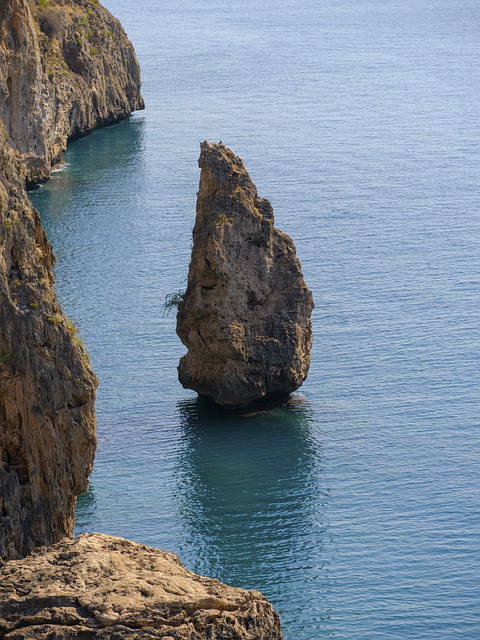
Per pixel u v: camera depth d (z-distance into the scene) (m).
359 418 101.44
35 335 55.66
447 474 91.19
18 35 174.25
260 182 195.88
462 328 123.94
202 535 82.19
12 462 56.50
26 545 55.75
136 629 32.00
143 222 166.88
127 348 117.81
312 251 154.38
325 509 85.94
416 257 151.62
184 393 106.31
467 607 72.44
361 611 72.44
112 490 88.50
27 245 56.75
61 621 32.22
